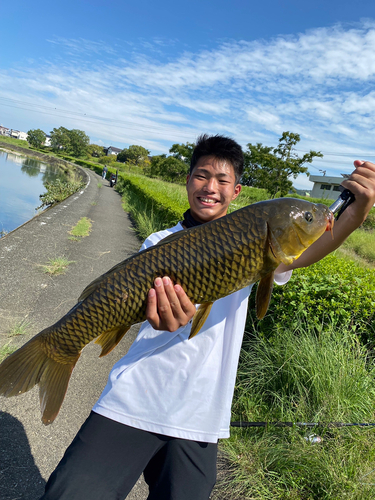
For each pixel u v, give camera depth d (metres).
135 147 100.69
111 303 1.51
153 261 1.50
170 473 1.40
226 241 1.49
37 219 9.83
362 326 3.73
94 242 8.82
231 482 2.51
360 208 1.68
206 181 1.84
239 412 3.23
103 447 1.38
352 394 3.08
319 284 4.00
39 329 4.14
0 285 5.04
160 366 1.53
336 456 2.58
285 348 3.49
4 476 2.36
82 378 3.57
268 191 35.09
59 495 1.23
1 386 1.47
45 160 85.38
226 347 1.62
